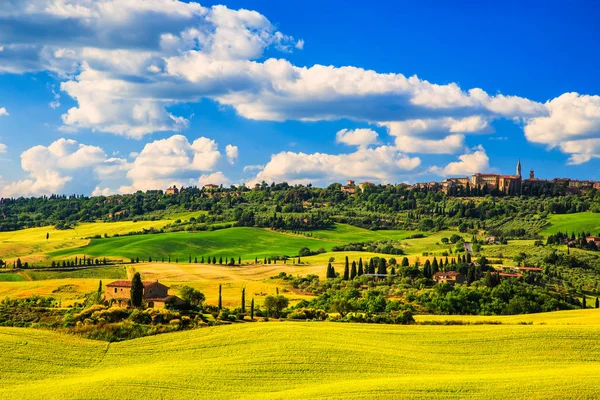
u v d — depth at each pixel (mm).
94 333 108062
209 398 76500
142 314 118062
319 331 108062
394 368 88500
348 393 76000
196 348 99000
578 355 94000
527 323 121312
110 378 83250
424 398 73875
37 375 86062
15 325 116188
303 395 75750
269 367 88375
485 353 96562
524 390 75625
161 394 77562
